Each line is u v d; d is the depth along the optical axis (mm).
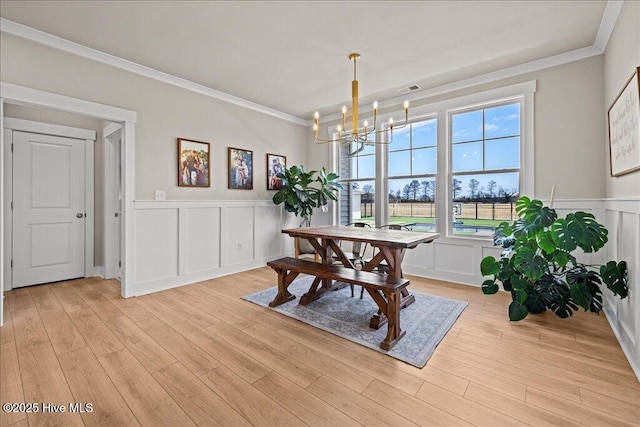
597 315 2695
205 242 3982
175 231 3668
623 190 2268
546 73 3145
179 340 2252
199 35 2689
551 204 2920
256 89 3988
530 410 1506
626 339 2037
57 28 2564
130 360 1972
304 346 2168
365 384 1729
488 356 2016
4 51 2490
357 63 3217
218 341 2238
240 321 2604
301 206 4684
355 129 2920
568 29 2576
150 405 1555
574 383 1714
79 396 1620
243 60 3162
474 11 2332
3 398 1598
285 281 3029
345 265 3334
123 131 3252
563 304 2521
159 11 2336
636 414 1466
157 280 3494
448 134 3867
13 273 3520
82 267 4062
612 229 2537
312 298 3037
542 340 2229
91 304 3021
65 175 3912
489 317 2666
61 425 1422
